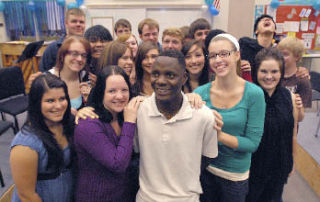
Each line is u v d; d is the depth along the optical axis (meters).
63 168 1.32
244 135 1.41
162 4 5.09
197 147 1.17
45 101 1.22
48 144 1.22
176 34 2.42
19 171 1.19
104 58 1.87
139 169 1.28
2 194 2.50
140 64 1.81
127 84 1.25
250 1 4.95
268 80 1.54
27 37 5.35
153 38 2.89
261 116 1.36
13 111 3.23
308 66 5.38
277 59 1.52
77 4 5.05
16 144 1.19
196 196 1.23
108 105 1.22
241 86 1.38
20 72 3.62
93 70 2.15
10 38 5.39
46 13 5.20
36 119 1.24
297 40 1.92
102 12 5.16
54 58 2.67
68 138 1.34
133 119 1.20
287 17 5.15
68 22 2.84
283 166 1.64
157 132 1.15
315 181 2.67
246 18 5.03
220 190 1.55
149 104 1.17
